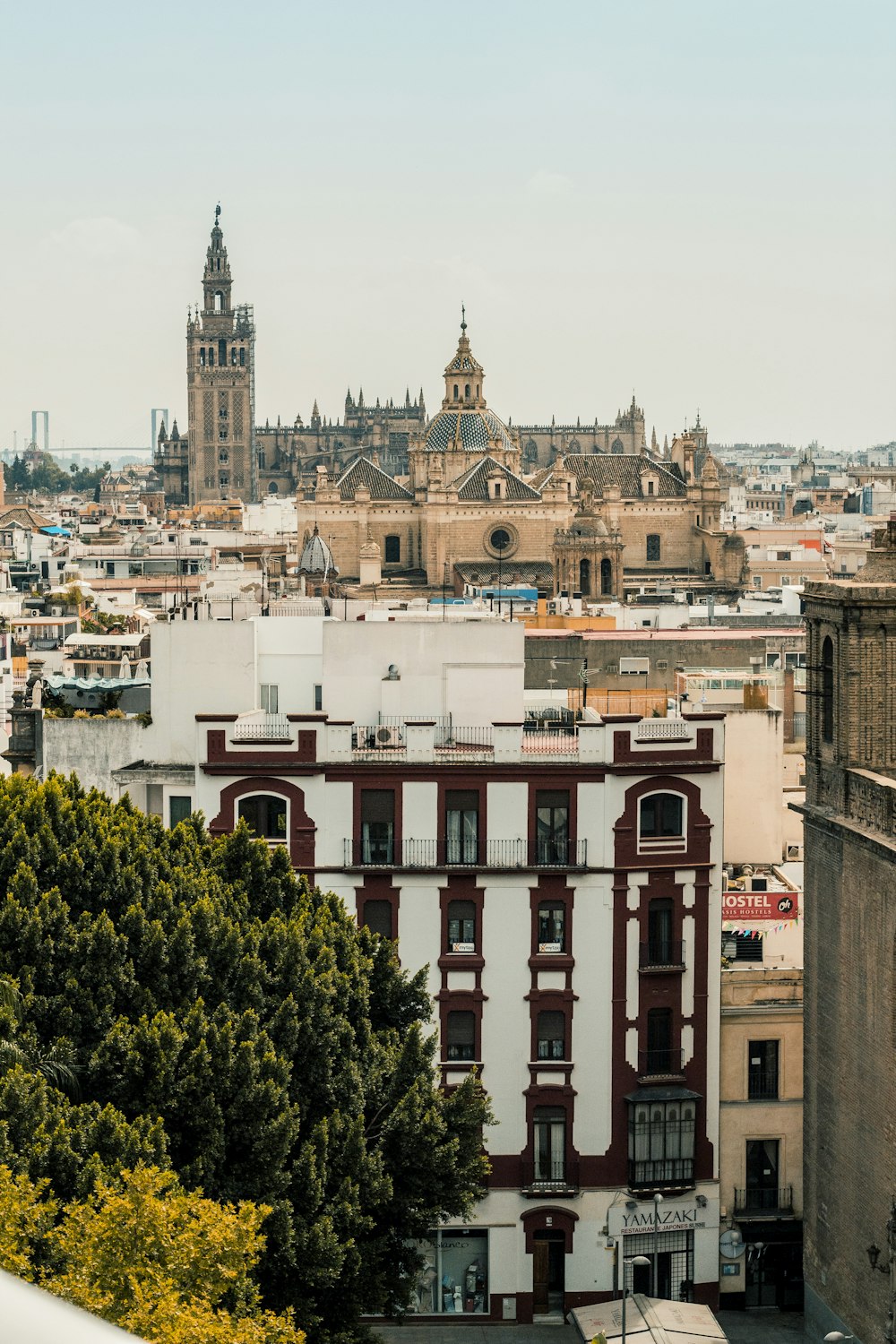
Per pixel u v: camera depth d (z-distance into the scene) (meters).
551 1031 83.31
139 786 91.75
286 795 83.31
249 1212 50.28
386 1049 68.38
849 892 71.88
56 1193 51.94
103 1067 59.22
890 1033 67.62
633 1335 75.25
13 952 62.72
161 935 64.00
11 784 74.06
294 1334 48.41
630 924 83.19
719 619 198.25
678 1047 83.88
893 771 72.31
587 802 82.94
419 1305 82.56
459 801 83.25
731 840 96.69
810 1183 78.44
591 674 138.50
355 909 83.31
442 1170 64.81
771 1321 82.25
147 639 178.12
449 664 90.00
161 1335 41.53
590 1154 83.38
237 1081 59.41
